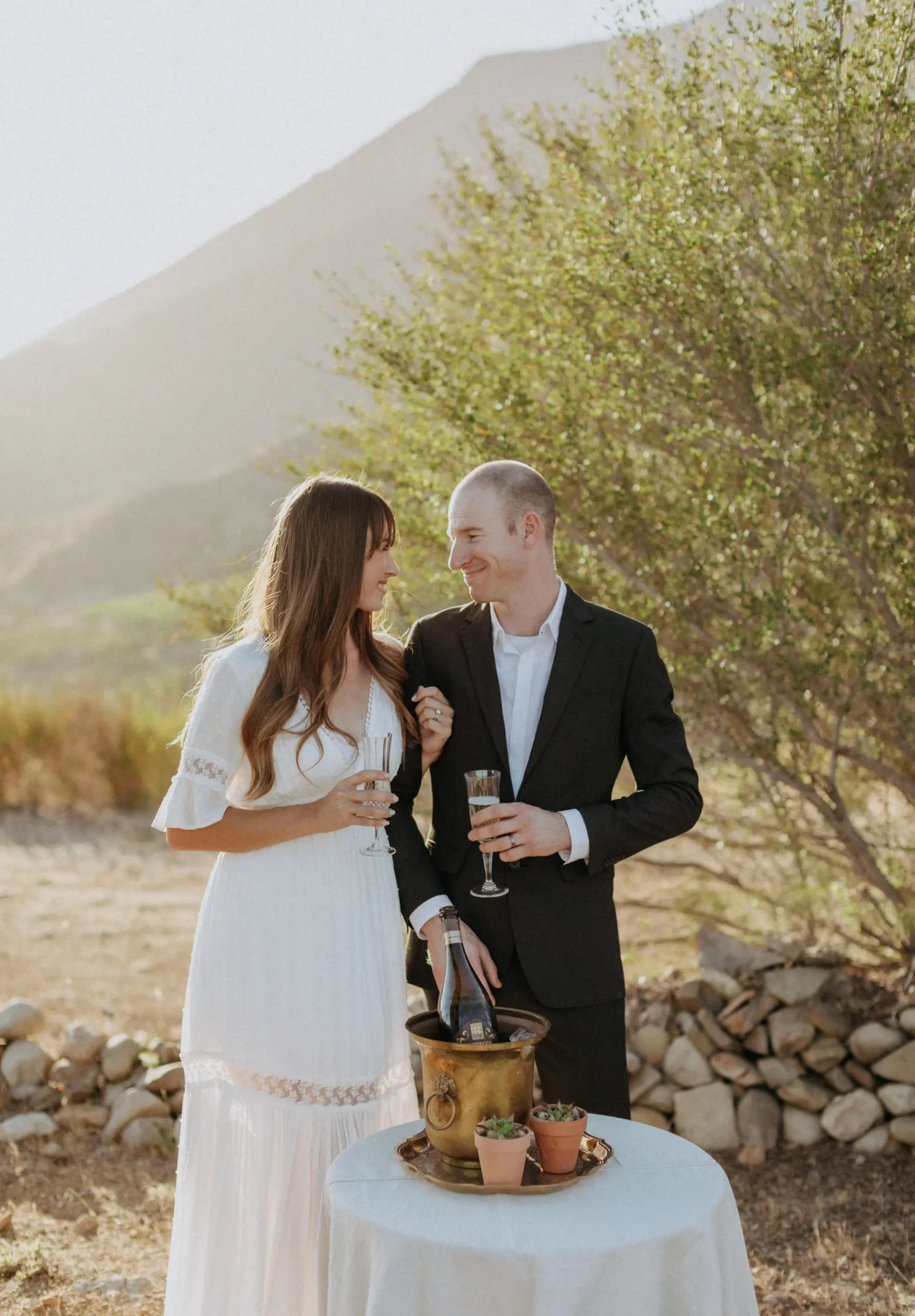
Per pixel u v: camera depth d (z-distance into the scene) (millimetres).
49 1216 3986
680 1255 2039
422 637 3061
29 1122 4590
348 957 2721
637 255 4086
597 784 2891
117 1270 3611
